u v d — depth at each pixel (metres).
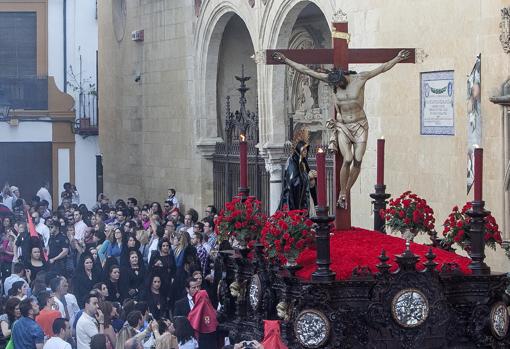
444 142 17.44
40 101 41.31
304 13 25.22
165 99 31.23
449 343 10.12
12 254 23.86
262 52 11.26
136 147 33.78
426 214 11.47
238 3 25.72
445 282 10.05
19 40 41.72
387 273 9.86
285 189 11.83
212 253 18.17
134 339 15.04
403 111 18.53
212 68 28.47
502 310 10.25
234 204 11.48
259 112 24.89
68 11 41.84
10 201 34.88
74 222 26.67
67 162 41.53
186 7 29.41
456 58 17.06
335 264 10.17
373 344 9.93
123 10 34.62
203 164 28.89
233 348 12.00
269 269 10.63
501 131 15.91
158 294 18.88
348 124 11.13
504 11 15.72
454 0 17.05
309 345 9.78
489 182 16.17
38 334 15.56
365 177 19.67
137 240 21.45
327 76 11.05
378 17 19.17
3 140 41.19
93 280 19.80
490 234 10.95
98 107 39.50
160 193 31.91
